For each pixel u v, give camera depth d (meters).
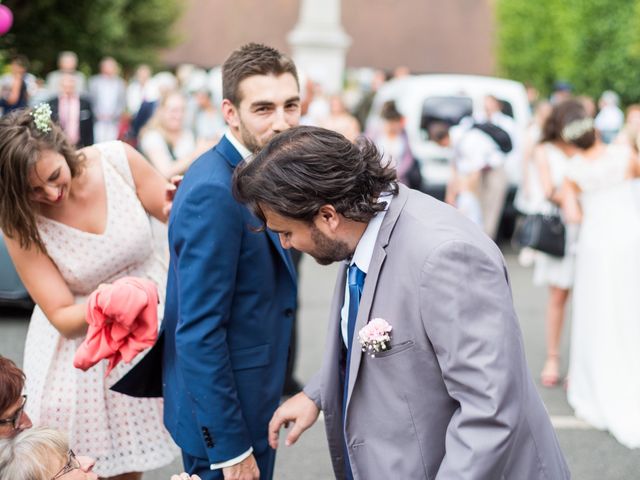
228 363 2.94
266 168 2.46
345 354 2.84
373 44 40.00
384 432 2.53
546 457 2.49
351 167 2.46
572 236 6.32
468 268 2.37
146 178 3.68
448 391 2.42
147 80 20.45
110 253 3.52
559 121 5.96
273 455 3.23
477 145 9.56
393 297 2.46
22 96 14.26
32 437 2.72
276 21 39.69
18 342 6.82
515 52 34.50
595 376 5.61
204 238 2.88
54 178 3.26
